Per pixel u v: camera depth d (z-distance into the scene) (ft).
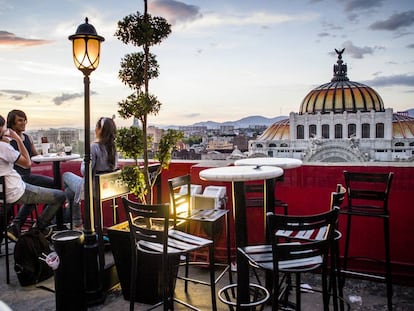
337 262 10.07
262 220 14.37
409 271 12.65
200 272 14.12
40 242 13.10
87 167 11.30
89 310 11.07
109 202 17.33
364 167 13.20
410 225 12.66
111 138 14.11
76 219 17.65
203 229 14.83
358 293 12.12
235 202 9.89
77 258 10.62
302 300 11.69
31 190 14.73
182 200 12.99
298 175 13.93
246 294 9.64
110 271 12.05
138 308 11.17
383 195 11.19
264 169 9.91
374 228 13.07
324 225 7.34
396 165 13.06
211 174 9.25
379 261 11.87
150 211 8.82
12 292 12.46
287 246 7.21
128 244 11.20
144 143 11.91
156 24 11.81
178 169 16.40
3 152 13.71
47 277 13.25
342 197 8.90
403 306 11.25
